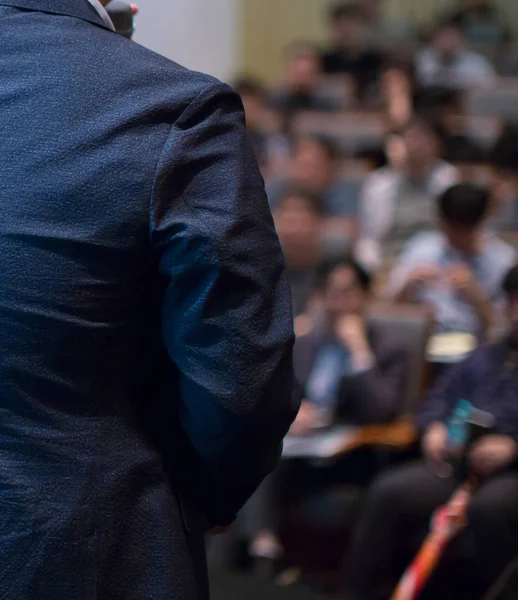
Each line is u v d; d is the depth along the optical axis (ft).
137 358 5.30
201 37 28.63
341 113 34.60
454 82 38.83
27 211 5.06
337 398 14.87
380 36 44.39
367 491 14.08
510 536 12.34
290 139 30.19
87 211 5.04
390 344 15.17
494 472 12.47
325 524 14.48
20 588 4.97
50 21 5.40
